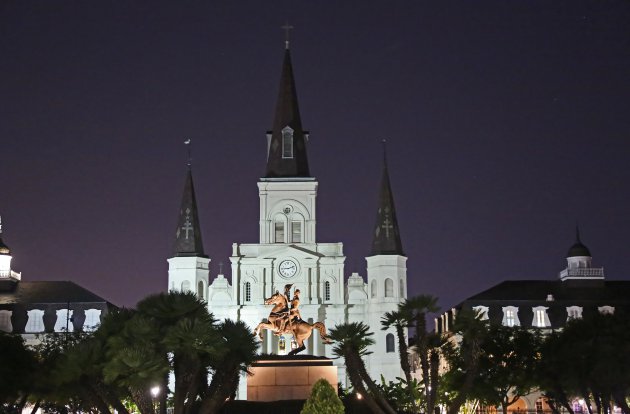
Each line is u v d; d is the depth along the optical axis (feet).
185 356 131.34
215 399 133.80
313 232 400.67
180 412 132.67
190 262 391.65
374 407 151.23
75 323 355.15
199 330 127.44
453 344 215.92
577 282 357.82
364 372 152.15
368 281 390.01
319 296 386.73
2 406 177.78
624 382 186.91
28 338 350.23
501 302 344.08
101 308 358.02
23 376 170.30
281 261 390.01
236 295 385.29
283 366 172.24
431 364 160.56
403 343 160.15
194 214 398.83
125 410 134.00
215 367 137.39
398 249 391.24
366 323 384.47
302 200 403.95
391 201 397.80
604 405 193.06
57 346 254.68
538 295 355.36
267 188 404.36
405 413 161.79
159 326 131.64
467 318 155.94
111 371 124.26
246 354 135.23
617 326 194.18
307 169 411.95
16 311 355.77
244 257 389.19
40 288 370.32
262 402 162.30
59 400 137.69
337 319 384.88
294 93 422.41
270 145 416.67
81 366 128.16
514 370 212.84
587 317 203.82
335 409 132.05
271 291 386.73
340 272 388.98
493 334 212.43
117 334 131.03
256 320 383.65
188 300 135.64
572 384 192.13
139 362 123.44
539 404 296.10
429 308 158.40
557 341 202.49
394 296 384.68
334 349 153.89
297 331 178.19
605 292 356.38
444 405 250.78
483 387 207.92
